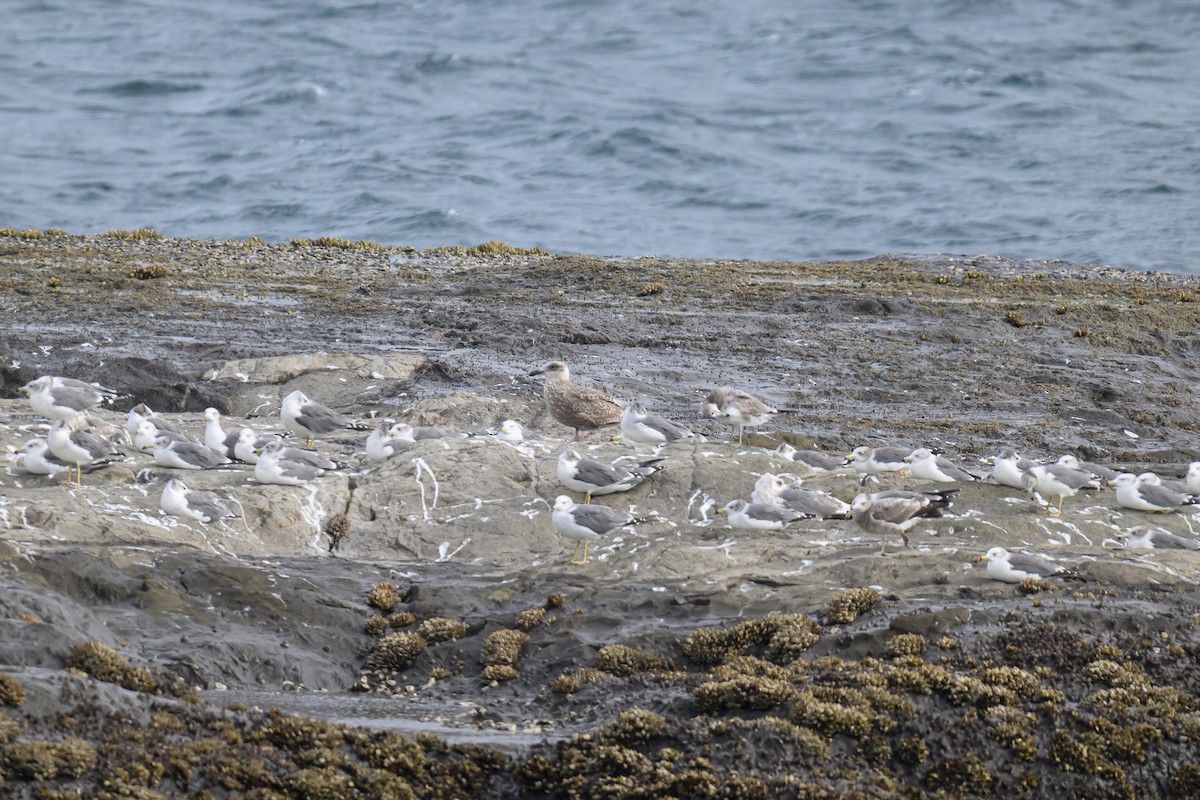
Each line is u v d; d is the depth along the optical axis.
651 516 79.12
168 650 66.25
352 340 132.62
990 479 89.81
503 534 83.50
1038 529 81.81
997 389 126.38
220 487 85.88
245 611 71.62
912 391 124.81
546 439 95.31
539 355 129.62
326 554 82.69
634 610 71.94
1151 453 110.25
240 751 54.84
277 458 87.31
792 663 64.12
